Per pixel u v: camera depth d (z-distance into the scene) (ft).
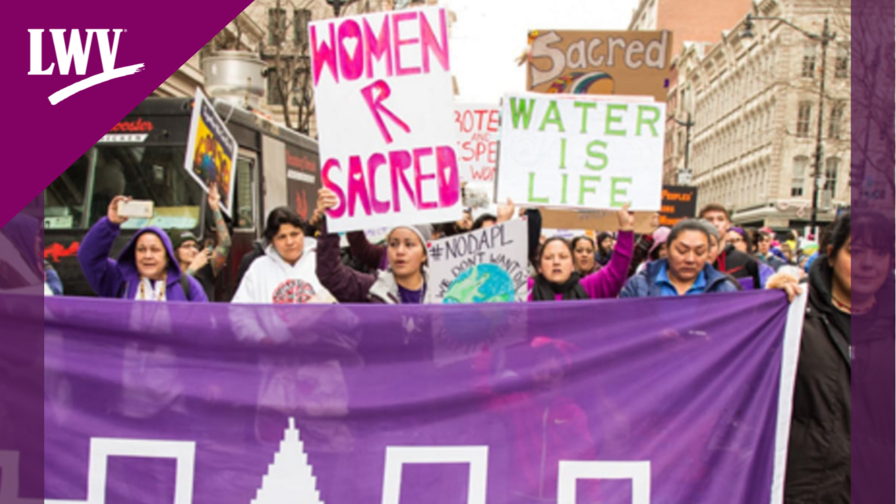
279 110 83.97
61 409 11.11
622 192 13.91
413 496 11.14
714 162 210.79
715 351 11.23
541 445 11.22
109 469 11.09
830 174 151.12
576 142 13.89
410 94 12.80
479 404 11.25
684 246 13.47
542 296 14.73
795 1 150.61
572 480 11.18
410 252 13.67
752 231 33.78
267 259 15.55
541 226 16.03
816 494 10.95
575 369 11.27
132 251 14.85
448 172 12.81
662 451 11.18
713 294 11.30
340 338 11.18
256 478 11.09
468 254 13.48
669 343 11.28
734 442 11.14
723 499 11.07
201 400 11.12
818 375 10.93
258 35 76.02
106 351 11.14
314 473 11.12
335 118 12.93
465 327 11.23
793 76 152.46
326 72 12.93
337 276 14.20
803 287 11.16
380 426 11.19
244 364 11.17
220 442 11.11
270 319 11.14
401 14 12.75
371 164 12.91
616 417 11.22
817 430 10.93
